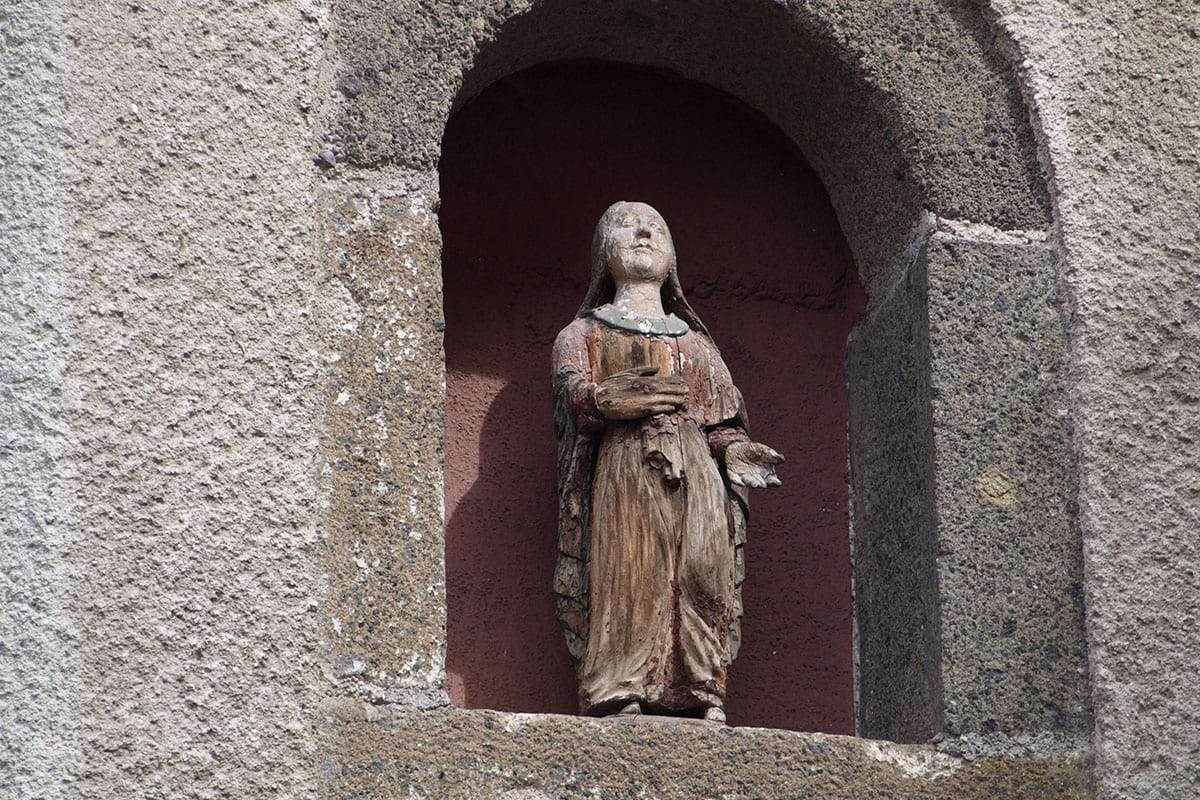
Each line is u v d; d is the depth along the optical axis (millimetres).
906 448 11953
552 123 13062
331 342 10891
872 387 12531
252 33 11203
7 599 10016
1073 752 11047
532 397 12508
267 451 10539
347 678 10359
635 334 11898
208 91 11031
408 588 10594
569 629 11523
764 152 13219
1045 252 11945
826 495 12758
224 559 10305
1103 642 11211
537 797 10367
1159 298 11859
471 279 12695
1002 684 11133
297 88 11195
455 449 12297
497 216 12844
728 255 13109
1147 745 11070
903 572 11836
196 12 11141
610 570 11391
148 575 10188
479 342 12562
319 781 10125
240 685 10148
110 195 10719
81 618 10047
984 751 10984
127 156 10805
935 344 11664
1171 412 11664
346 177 11203
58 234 10594
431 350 11039
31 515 10141
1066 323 11820
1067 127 12094
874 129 12242
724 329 13000
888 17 12219
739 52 12672
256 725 10109
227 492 10414
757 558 12586
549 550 12180
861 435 12641
